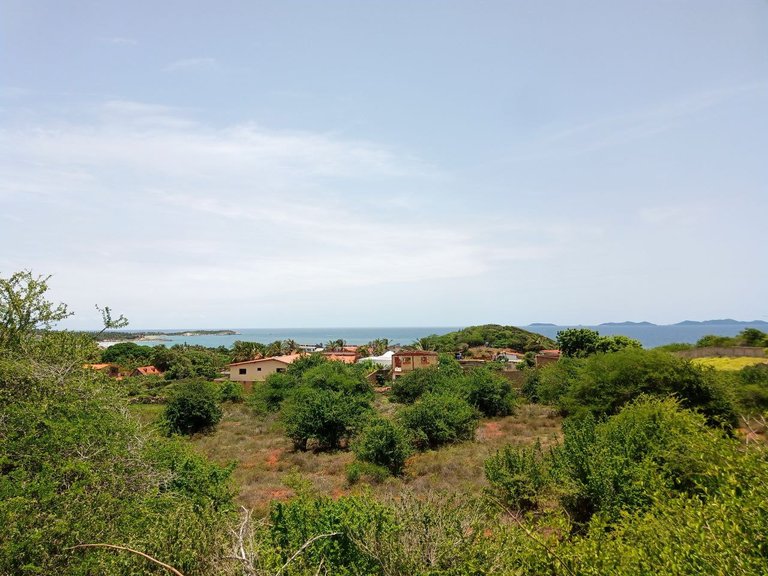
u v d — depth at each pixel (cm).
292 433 2248
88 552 566
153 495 801
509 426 2592
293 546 662
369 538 604
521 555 551
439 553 546
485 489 1112
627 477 915
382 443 1733
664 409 1173
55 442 720
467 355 8625
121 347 6694
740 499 472
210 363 6831
